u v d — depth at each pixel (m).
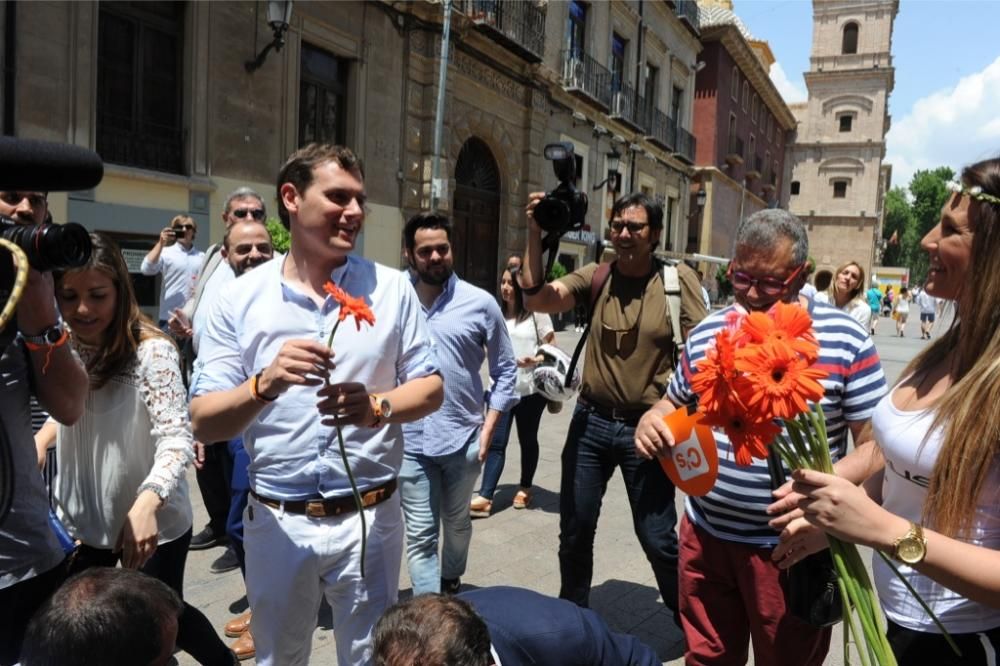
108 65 8.65
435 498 3.24
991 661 1.50
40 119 7.82
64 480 2.30
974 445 1.35
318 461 2.01
